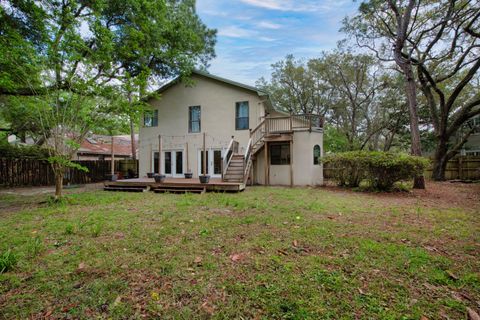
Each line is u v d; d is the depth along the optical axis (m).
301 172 12.49
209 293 2.30
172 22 12.48
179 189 9.98
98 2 8.61
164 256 3.15
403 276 2.57
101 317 1.98
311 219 4.97
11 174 12.80
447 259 2.96
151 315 2.00
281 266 2.81
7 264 2.82
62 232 4.26
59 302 2.19
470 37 12.84
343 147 23.38
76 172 15.20
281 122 12.98
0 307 2.13
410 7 10.52
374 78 21.92
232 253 3.22
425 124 20.81
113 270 2.77
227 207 6.30
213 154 13.71
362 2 12.16
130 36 10.70
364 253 3.16
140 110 9.26
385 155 9.49
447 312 2.00
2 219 5.33
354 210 5.88
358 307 2.06
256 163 13.23
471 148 20.64
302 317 1.94
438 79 14.48
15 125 12.62
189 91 14.26
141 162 15.12
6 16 7.39
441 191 9.65
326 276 2.57
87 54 8.59
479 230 4.20
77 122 7.98
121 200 7.77
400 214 5.45
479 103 13.60
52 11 7.59
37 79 7.16
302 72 24.00
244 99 13.23
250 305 2.11
